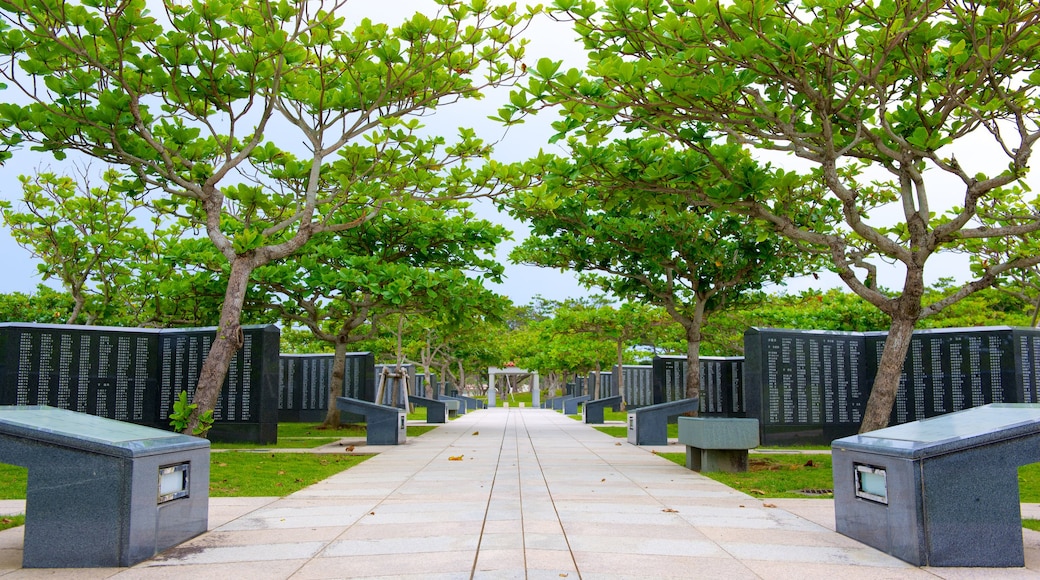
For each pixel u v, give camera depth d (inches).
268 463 449.4
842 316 796.6
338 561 205.9
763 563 206.5
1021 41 370.0
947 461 208.7
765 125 432.5
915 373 600.1
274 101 489.4
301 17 479.8
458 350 1763.0
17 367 565.9
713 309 755.4
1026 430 208.8
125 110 454.0
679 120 408.8
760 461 474.0
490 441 645.9
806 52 362.9
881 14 352.8
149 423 626.5
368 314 783.7
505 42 500.1
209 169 505.7
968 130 402.9
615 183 443.5
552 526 253.1
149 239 764.6
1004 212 551.5
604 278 819.4
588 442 636.7
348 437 682.2
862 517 233.8
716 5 337.1
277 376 621.9
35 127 445.7
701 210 649.0
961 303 931.3
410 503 302.7
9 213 725.9
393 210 633.6
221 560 208.5
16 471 402.3
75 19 415.2
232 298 479.5
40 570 199.2
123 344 619.2
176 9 438.3
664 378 848.3
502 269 765.3
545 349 1625.2
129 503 203.6
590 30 382.9
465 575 189.2
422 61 503.8
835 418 622.5
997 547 206.1
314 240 727.1
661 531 247.6
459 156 541.0
